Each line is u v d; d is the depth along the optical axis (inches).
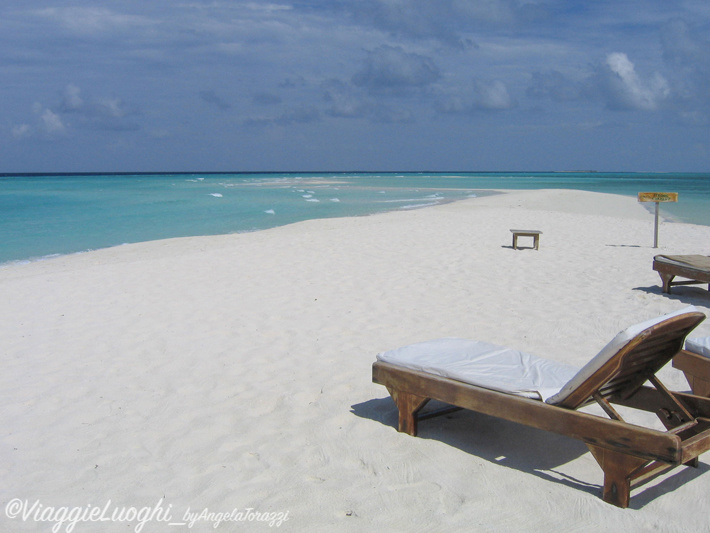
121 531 122.9
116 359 235.5
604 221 738.2
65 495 137.8
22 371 223.8
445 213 866.1
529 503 131.3
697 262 331.0
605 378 127.0
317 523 124.3
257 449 158.6
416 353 176.4
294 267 418.0
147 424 175.8
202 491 138.0
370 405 187.5
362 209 1047.6
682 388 195.0
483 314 294.7
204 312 303.6
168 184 2615.7
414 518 125.7
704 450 126.6
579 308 305.0
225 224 830.5
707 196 1560.0
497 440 163.9
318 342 252.4
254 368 222.1
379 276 385.7
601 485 139.1
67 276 398.9
